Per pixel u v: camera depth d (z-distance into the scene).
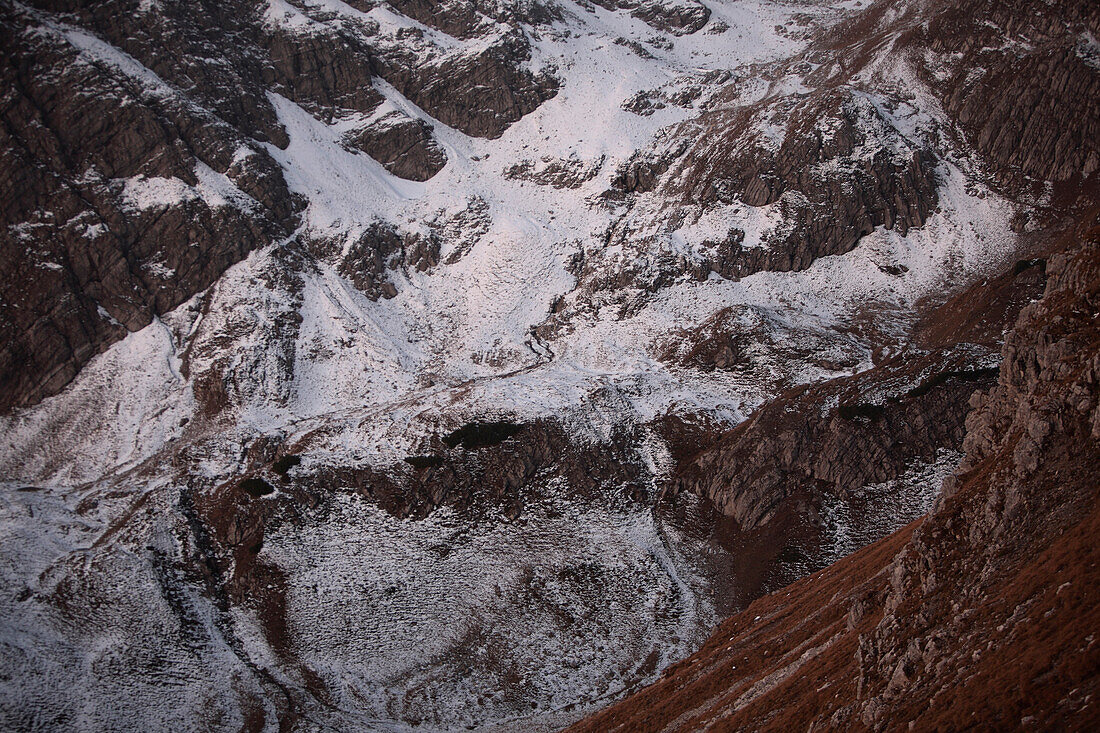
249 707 87.62
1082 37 152.75
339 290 154.62
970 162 153.50
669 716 67.81
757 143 160.38
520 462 115.50
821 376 124.00
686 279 148.75
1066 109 148.00
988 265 137.88
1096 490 43.06
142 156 159.38
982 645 40.44
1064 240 130.25
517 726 84.38
